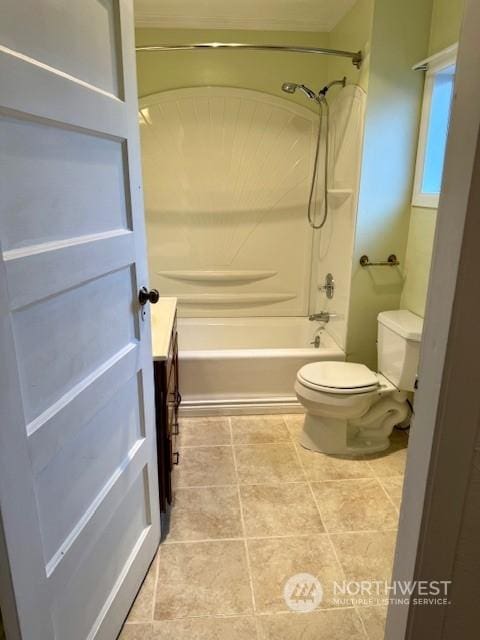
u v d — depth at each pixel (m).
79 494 1.15
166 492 1.92
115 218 1.28
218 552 1.78
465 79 0.72
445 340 0.81
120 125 1.25
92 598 1.25
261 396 2.85
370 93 2.37
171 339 2.13
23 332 0.89
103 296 1.22
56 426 1.00
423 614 0.98
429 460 0.88
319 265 3.42
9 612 0.89
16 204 0.86
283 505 2.04
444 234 0.80
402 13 2.27
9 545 0.86
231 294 3.55
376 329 2.76
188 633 1.46
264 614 1.52
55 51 0.95
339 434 2.43
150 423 1.61
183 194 3.33
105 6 1.16
